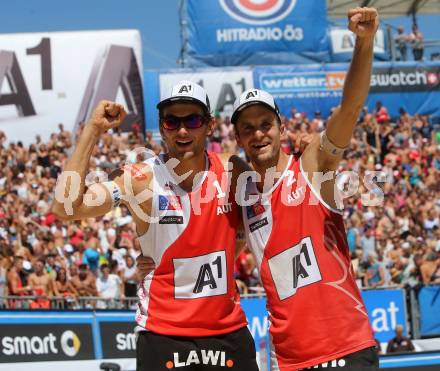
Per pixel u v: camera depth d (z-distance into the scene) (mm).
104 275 10258
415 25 20547
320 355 3389
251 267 10516
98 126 3479
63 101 16406
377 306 10422
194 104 3543
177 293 3500
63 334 8641
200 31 17641
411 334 10703
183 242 3494
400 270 11430
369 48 3322
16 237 11547
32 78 16359
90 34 16703
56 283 10016
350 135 3447
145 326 3516
